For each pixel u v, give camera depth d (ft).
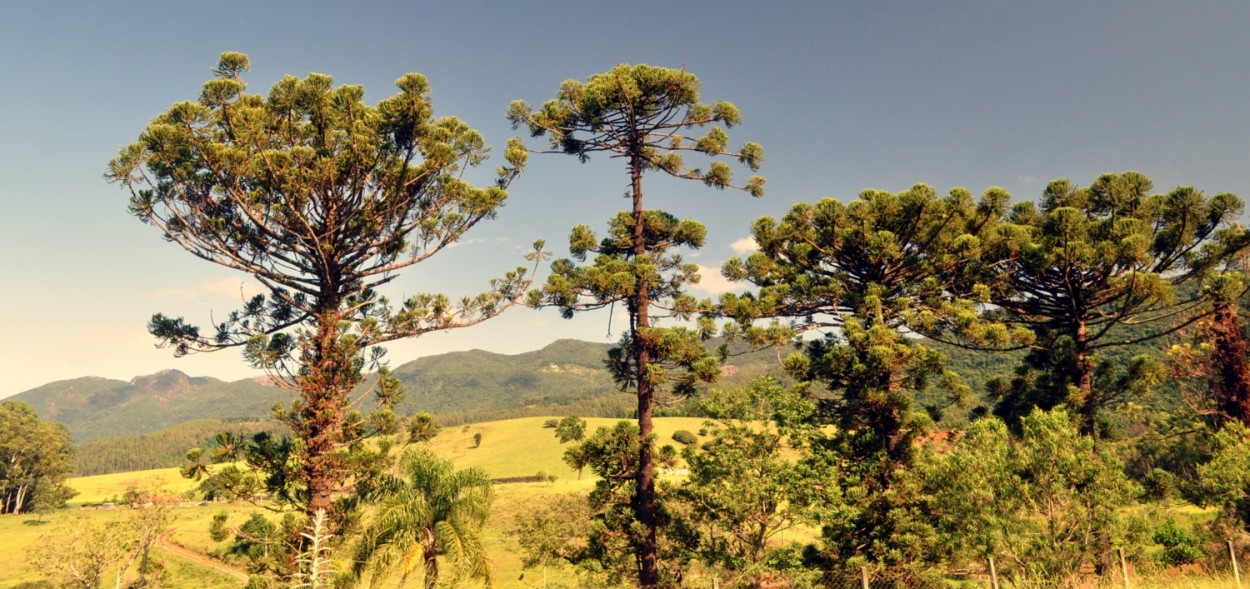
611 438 79.77
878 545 74.59
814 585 70.85
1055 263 86.38
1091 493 49.73
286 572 64.34
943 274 96.27
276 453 72.49
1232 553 50.34
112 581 147.13
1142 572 55.52
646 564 77.87
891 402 83.10
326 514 68.33
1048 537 50.24
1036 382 95.40
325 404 72.02
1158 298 78.59
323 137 75.92
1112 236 84.94
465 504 58.54
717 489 73.15
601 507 81.97
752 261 96.99
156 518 142.72
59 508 325.62
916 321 85.20
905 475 78.02
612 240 90.48
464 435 461.78
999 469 52.08
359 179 75.87
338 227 76.64
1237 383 84.94
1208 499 64.28
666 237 92.48
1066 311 92.58
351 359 76.84
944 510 59.77
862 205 90.07
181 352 78.28
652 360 82.48
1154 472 72.84
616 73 83.30
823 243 97.14
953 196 93.50
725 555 74.69
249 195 73.36
